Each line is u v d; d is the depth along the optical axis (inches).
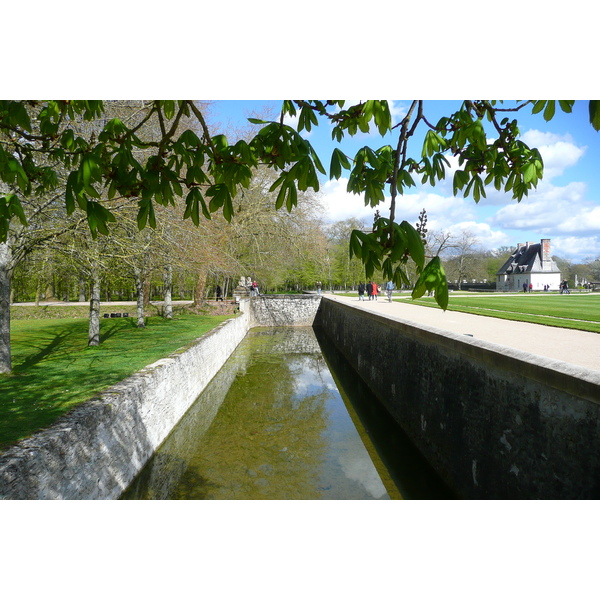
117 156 90.5
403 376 393.4
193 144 85.7
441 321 580.4
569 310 734.5
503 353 213.6
